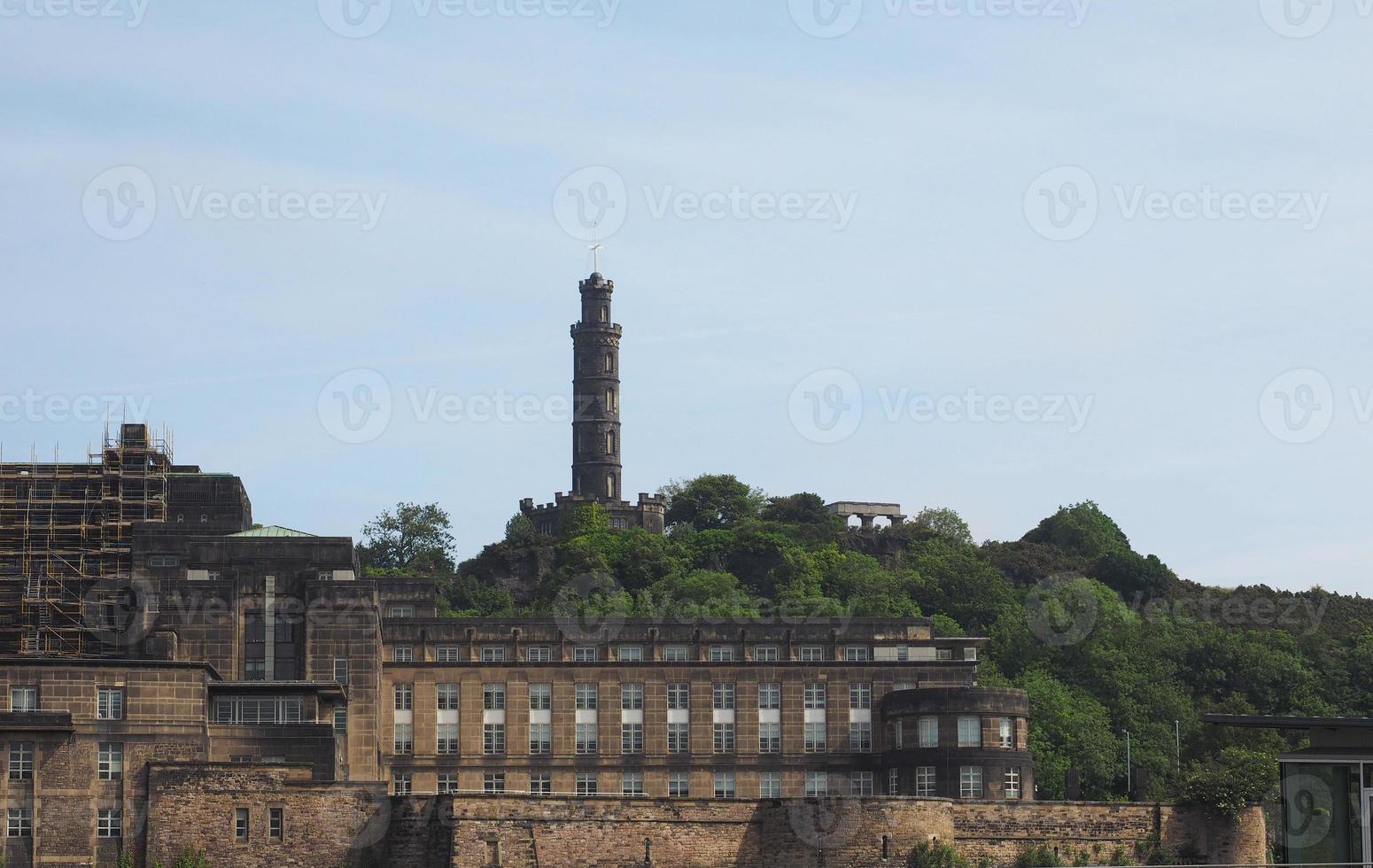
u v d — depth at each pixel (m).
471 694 199.50
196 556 195.25
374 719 189.00
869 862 160.12
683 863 158.62
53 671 154.38
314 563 194.75
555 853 155.88
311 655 188.75
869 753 198.88
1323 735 88.88
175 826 150.75
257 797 152.38
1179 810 167.75
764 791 198.62
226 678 191.12
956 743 189.38
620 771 198.88
